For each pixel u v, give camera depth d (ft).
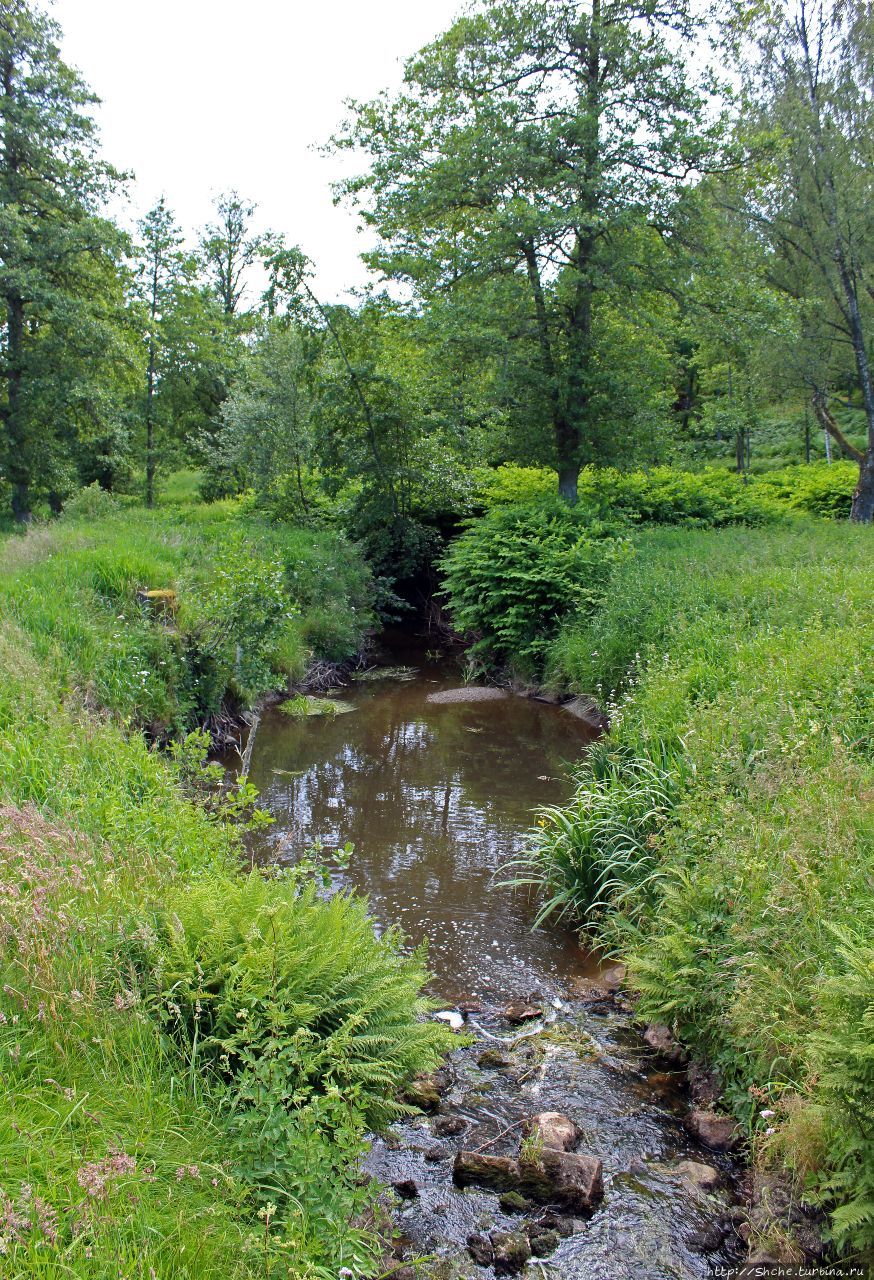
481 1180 12.25
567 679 43.91
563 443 60.70
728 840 15.85
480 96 57.93
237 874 17.28
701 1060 14.73
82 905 12.51
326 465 66.59
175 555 44.09
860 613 27.81
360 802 28.99
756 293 55.67
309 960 12.35
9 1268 7.23
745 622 31.83
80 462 97.14
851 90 66.49
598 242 57.52
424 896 21.83
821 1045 9.96
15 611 28.43
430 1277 10.57
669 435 64.18
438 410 65.72
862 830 14.51
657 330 57.36
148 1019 11.23
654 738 23.75
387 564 65.36
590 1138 13.37
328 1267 9.23
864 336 73.61
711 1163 12.82
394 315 64.44
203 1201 9.18
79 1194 8.37
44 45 74.74
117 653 28.91
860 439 111.75
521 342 58.85
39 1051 10.19
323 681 48.19
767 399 79.92
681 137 52.54
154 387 103.86
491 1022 16.61
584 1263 10.99
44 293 71.51
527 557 48.98
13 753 17.88
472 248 56.70
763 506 68.54
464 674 52.47
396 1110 12.60
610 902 19.29
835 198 66.18
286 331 70.33
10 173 73.56
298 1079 11.19
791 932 13.19
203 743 23.27
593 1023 16.58
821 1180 10.61
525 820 27.35
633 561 46.24
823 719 20.35
